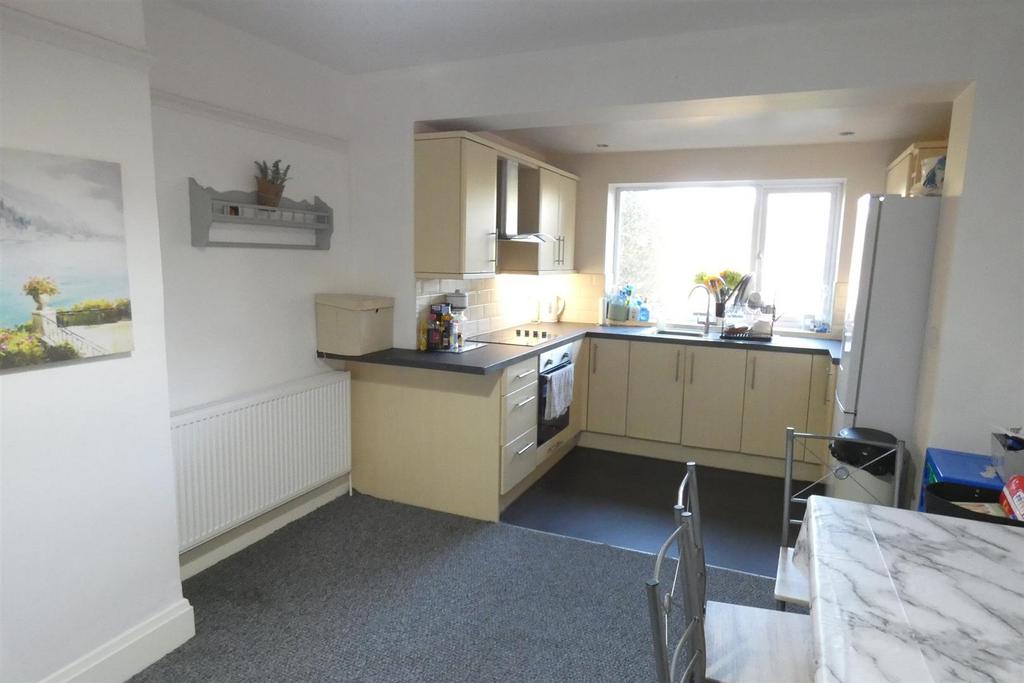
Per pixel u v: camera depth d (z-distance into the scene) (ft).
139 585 6.95
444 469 11.24
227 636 7.57
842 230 14.64
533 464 12.44
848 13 8.15
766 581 9.07
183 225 8.51
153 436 6.97
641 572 9.24
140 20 6.54
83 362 6.23
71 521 6.24
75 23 5.95
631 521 11.37
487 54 10.11
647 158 16.02
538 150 16.01
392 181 11.28
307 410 10.48
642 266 17.15
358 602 8.33
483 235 11.46
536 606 8.30
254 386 9.87
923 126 12.42
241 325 9.55
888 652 4.00
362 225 11.65
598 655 7.32
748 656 5.38
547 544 10.08
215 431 8.73
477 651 7.37
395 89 11.05
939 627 4.27
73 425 6.19
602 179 16.53
